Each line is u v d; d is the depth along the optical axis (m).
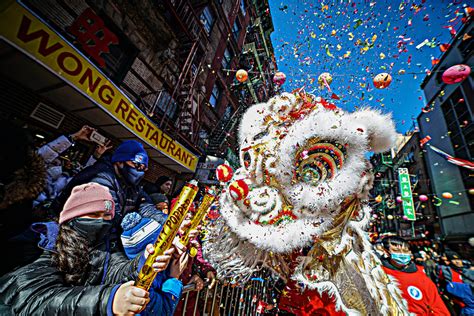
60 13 4.47
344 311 1.22
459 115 10.59
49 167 3.39
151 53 6.81
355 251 1.38
